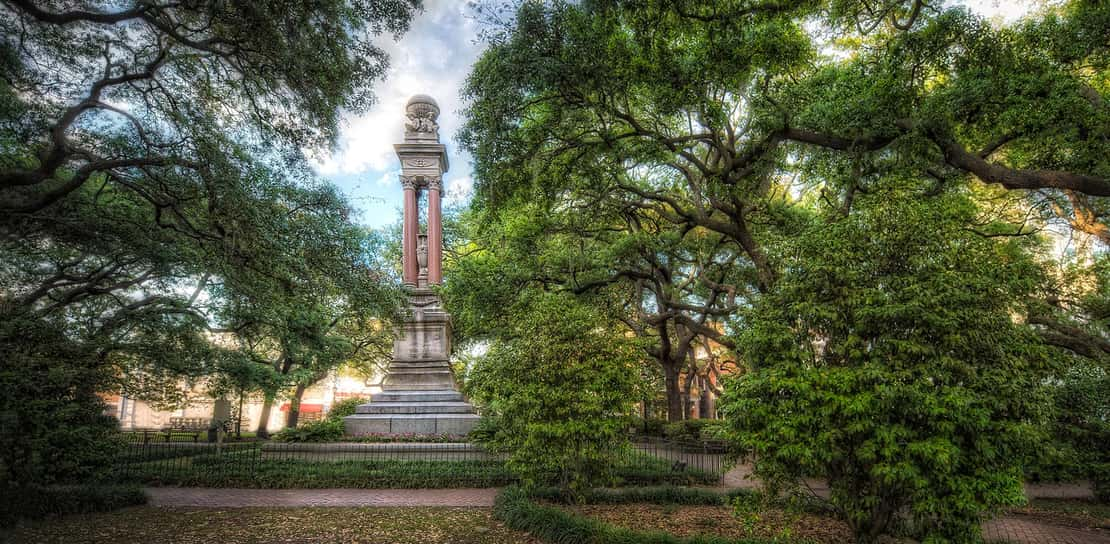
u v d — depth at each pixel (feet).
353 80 37.32
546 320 34.53
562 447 33.09
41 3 31.19
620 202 64.90
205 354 58.54
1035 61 34.76
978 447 20.15
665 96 41.01
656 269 73.87
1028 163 44.50
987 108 36.63
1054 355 22.62
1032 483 48.39
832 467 24.36
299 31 34.30
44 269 48.55
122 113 37.09
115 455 38.63
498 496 35.29
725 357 124.47
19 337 36.45
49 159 34.01
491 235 81.10
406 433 61.46
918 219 22.72
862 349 22.54
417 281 71.56
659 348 89.86
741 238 52.03
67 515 32.83
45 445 34.27
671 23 39.27
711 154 56.08
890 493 23.26
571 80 39.11
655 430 86.58
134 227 44.45
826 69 45.14
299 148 40.57
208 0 33.27
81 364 37.91
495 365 34.71
